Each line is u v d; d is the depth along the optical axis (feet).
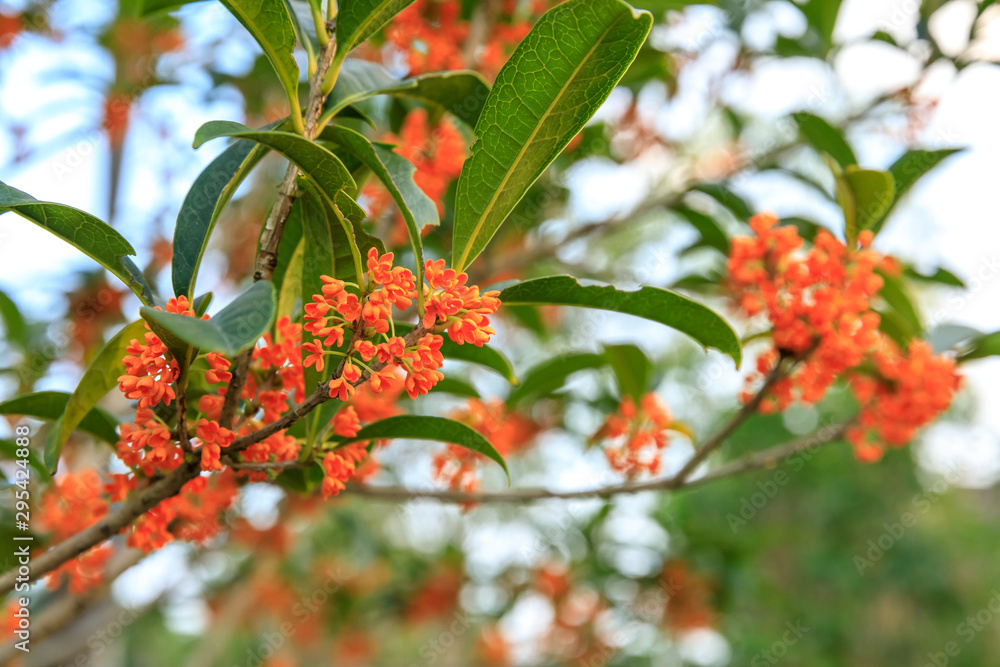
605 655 21.53
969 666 34.17
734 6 14.79
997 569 36.70
